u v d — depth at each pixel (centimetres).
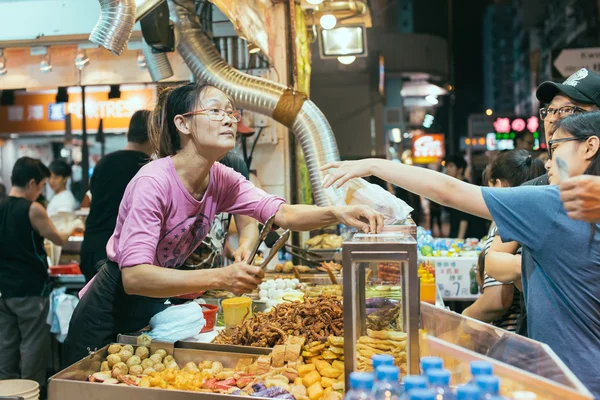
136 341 217
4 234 425
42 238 444
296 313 218
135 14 287
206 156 213
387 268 153
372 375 130
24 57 482
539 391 132
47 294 441
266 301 300
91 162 796
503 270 228
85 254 395
